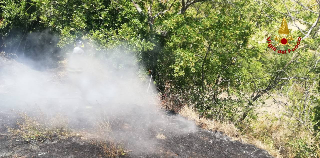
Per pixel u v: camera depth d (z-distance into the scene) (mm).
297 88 8156
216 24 7641
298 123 7301
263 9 9820
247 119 7730
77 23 8664
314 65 7727
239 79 7930
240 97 7711
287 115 7527
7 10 9859
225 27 7699
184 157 5250
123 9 8930
